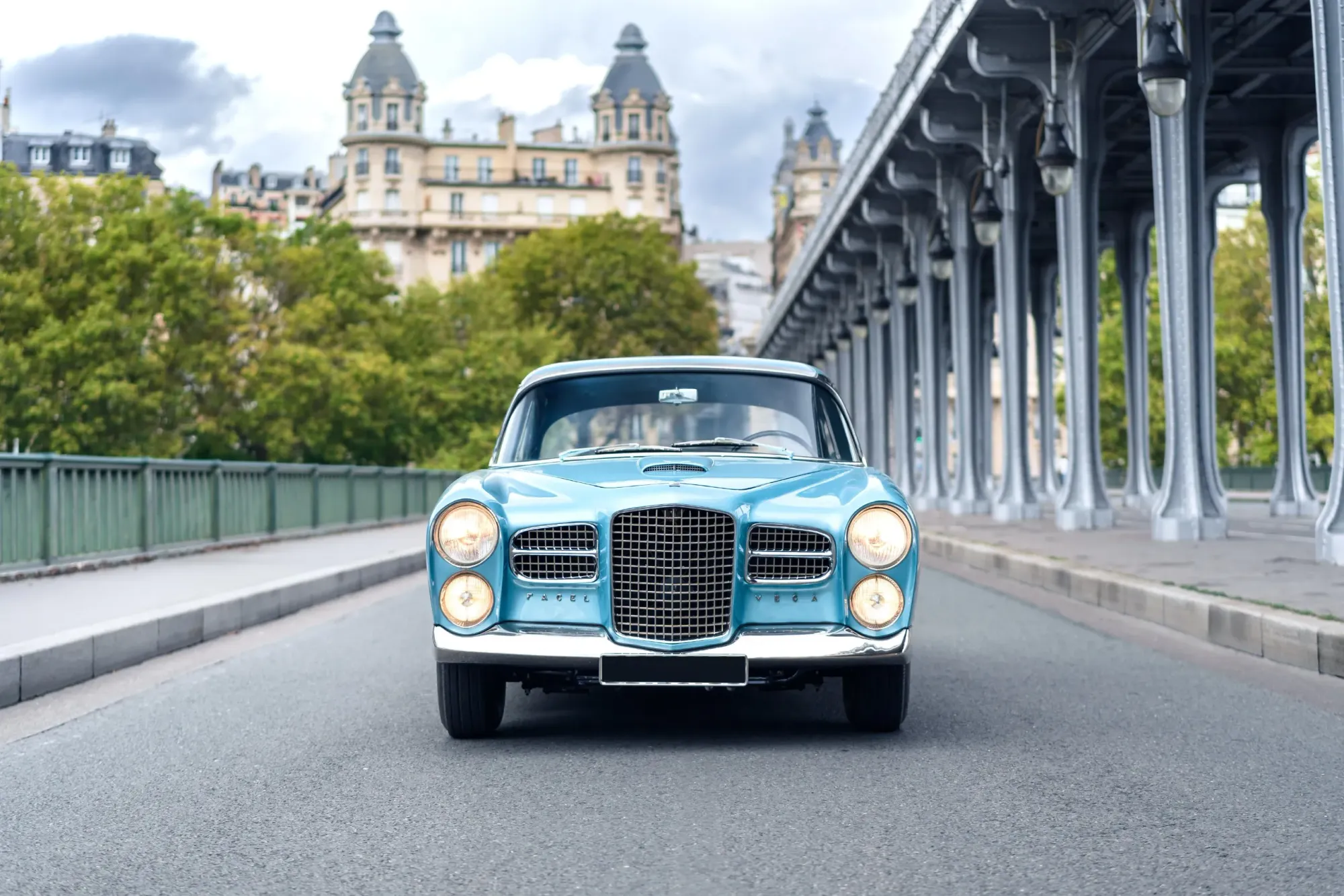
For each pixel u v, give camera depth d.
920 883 4.18
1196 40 18.00
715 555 6.16
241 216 55.38
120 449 47.53
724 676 6.12
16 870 4.48
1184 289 17.75
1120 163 31.95
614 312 78.19
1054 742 6.37
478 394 63.34
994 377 103.50
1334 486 13.38
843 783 5.56
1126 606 12.15
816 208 168.75
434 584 6.33
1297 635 8.77
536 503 6.30
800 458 7.02
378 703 7.78
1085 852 4.50
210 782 5.79
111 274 49.50
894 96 28.83
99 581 13.64
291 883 4.29
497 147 136.38
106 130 157.12
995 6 21.50
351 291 57.38
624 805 5.23
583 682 6.29
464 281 72.75
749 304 174.62
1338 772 5.65
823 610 6.21
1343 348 13.05
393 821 5.07
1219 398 53.25
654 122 138.25
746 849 4.59
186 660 9.93
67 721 7.39
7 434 46.19
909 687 6.52
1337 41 12.73
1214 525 17.95
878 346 42.97
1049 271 42.53
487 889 4.19
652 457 6.96
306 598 13.92
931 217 34.41
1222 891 4.04
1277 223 26.89
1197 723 6.81
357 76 134.00
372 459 59.66
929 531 23.28
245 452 55.31
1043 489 42.66
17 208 48.97
